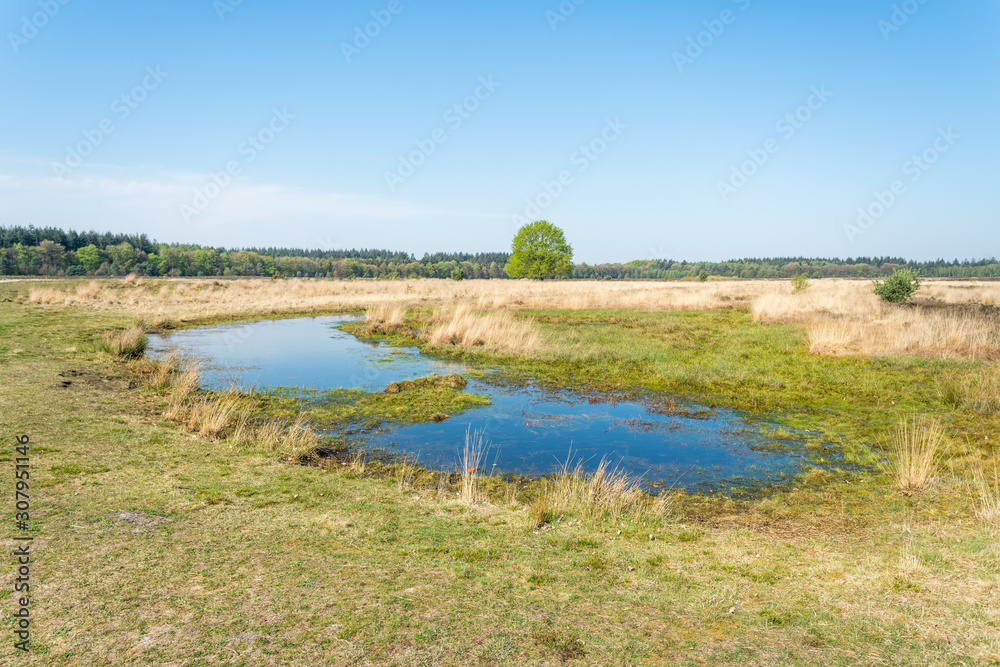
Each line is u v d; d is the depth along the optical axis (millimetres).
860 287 33406
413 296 35781
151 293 33562
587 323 23047
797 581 4375
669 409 11070
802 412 10664
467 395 11930
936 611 3791
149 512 5215
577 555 4867
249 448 7840
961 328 15430
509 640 3414
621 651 3357
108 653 3090
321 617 3578
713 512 6289
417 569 4406
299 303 31312
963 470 7297
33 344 14539
